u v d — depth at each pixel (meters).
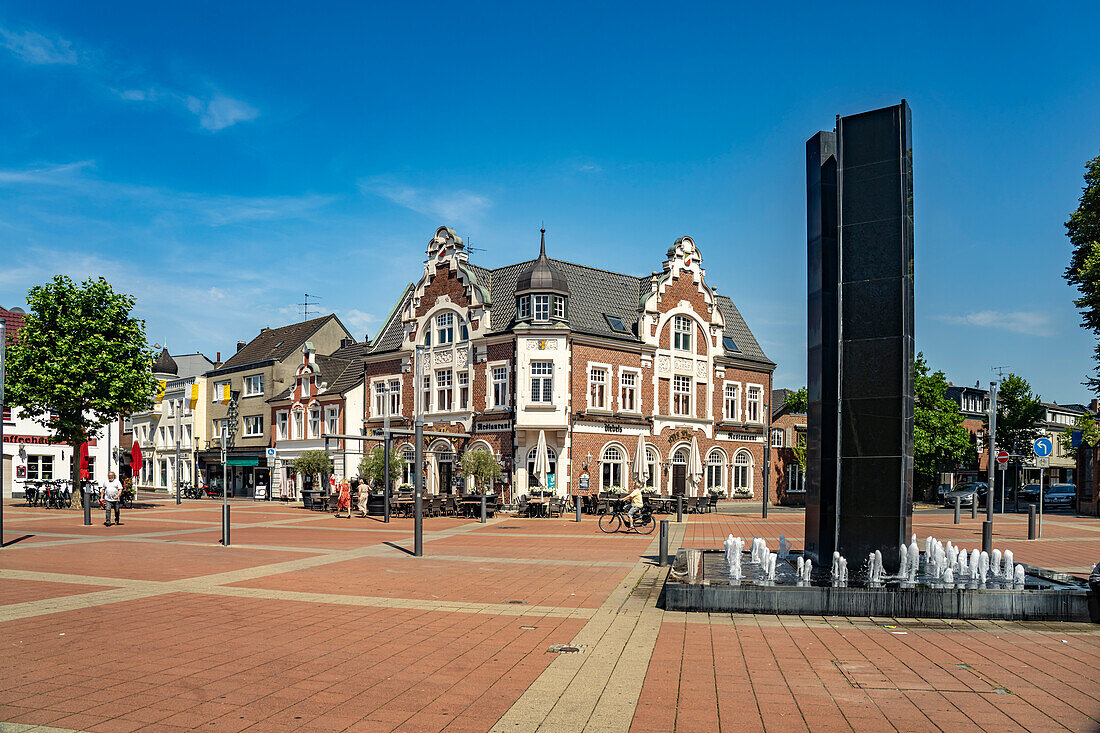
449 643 9.57
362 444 49.56
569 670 8.33
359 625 10.62
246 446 58.56
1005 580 12.35
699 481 44.94
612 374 42.03
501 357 41.59
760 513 38.53
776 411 52.75
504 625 10.66
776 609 11.40
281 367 57.66
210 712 6.90
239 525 29.08
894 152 13.98
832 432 14.28
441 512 34.84
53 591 13.30
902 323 13.59
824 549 14.16
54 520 30.89
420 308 46.47
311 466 42.94
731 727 6.57
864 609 11.22
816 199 15.00
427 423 45.25
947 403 56.84
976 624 10.72
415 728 6.52
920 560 14.49
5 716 6.75
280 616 11.22
